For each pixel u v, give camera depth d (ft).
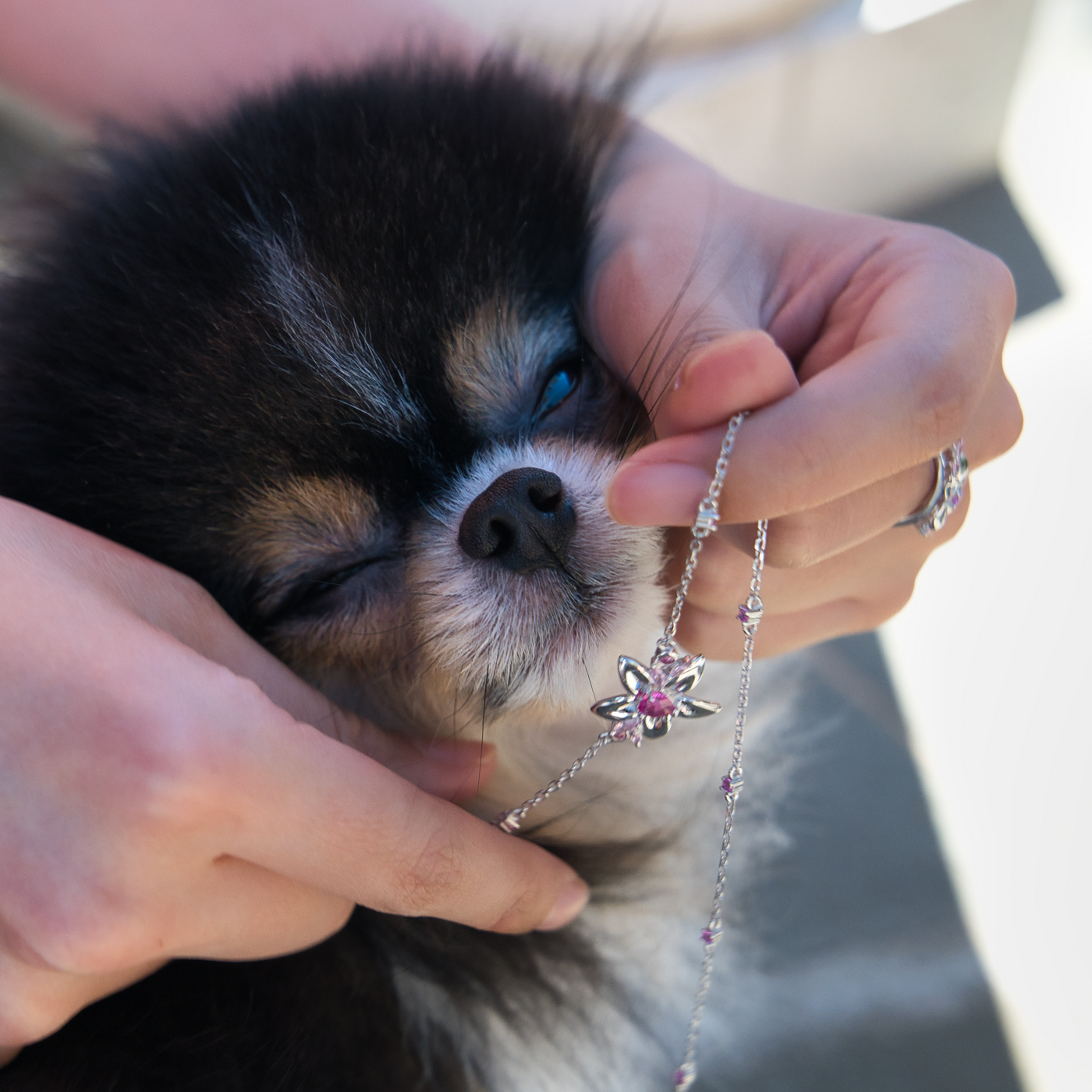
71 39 0.99
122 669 0.51
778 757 0.90
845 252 0.63
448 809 0.56
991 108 1.28
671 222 0.67
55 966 0.51
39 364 0.65
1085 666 1.02
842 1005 0.89
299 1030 0.67
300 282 0.63
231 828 0.51
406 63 0.76
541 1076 0.74
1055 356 1.19
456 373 0.65
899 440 0.54
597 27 1.13
